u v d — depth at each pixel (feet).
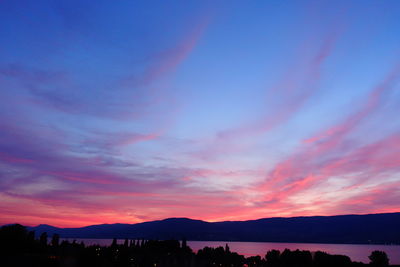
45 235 411.95
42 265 329.52
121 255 446.19
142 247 597.52
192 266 491.72
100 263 397.39
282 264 522.47
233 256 581.12
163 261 468.75
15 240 367.66
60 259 359.05
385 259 431.84
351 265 458.09
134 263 435.53
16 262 319.88
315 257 499.10
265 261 558.15
